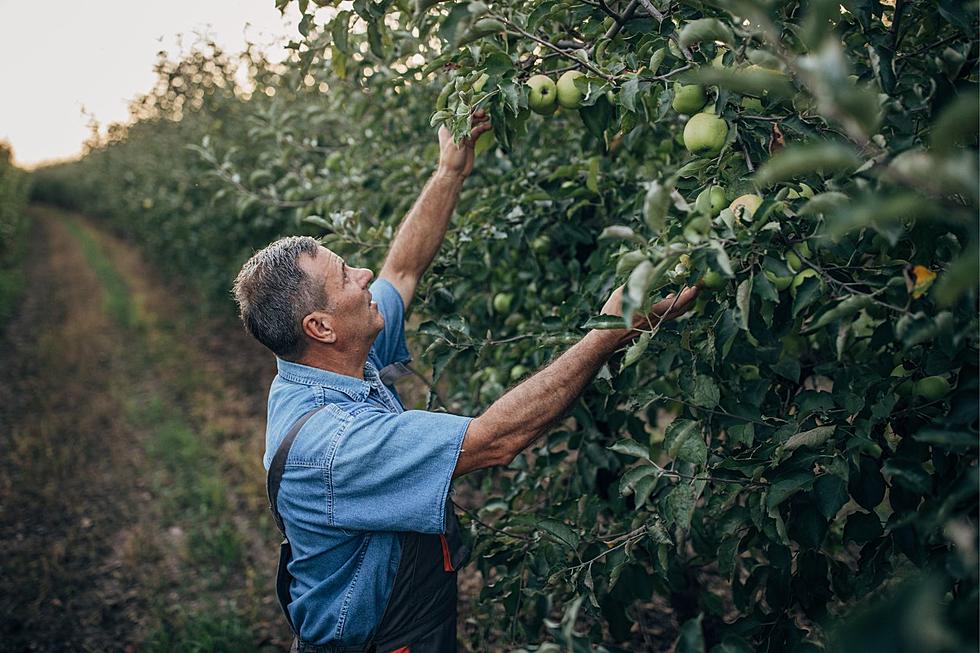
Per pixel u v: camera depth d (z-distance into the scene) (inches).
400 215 100.9
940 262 44.6
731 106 50.3
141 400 248.2
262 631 121.8
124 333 348.2
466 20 47.6
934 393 47.2
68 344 314.7
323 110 154.3
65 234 837.8
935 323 37.3
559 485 90.5
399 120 126.0
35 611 131.3
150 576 140.2
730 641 43.7
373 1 61.6
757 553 97.7
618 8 60.4
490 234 84.1
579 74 58.2
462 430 51.5
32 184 1203.2
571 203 81.7
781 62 38.7
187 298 407.5
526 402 51.5
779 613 54.4
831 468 47.0
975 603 31.4
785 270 43.9
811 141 46.2
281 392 60.6
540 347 72.9
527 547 68.9
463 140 72.5
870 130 28.9
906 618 26.1
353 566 55.8
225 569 138.4
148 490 177.9
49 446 198.1
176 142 330.0
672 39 50.8
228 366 284.2
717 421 60.4
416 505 51.9
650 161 79.3
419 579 57.8
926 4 47.8
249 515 161.2
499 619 82.0
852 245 46.9
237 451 191.9
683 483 50.8
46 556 147.5
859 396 49.3
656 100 59.4
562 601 76.7
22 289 467.5
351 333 60.1
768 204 42.1
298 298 58.1
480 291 104.1
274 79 183.9
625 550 59.1
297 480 54.7
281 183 143.0
